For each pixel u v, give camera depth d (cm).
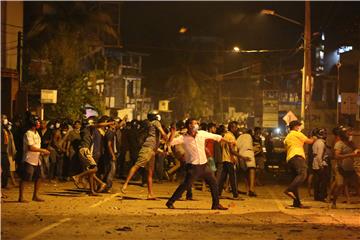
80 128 2572
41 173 1825
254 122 7512
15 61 4169
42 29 5419
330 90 6197
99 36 6219
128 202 1866
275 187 2720
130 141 2706
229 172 2094
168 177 2797
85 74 4891
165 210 1688
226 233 1278
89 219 1453
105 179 2138
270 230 1335
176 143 1706
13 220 1413
